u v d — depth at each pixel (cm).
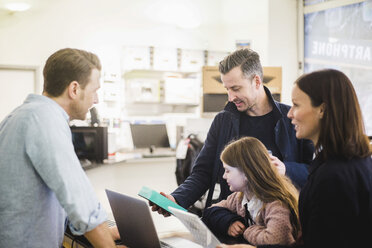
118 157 455
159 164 496
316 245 102
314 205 104
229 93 183
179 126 521
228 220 151
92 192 128
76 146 393
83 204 122
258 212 146
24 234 125
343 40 450
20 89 514
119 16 548
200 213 346
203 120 448
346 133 104
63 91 134
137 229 132
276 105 183
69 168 122
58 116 129
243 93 179
